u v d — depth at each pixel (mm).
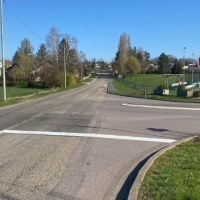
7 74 77875
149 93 37375
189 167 5922
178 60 117312
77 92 42125
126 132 10312
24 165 6297
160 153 7113
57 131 10242
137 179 5258
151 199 4359
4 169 6000
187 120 13391
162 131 10594
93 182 5383
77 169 6102
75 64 91188
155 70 139375
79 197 4695
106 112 16125
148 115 15086
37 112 15883
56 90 45781
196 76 49125
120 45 105750
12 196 4656
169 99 27375
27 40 105688
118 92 41750
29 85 61156
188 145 8039
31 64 71500
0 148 7746
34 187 5059
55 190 4949
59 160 6719
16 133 9789
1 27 21766
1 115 14477
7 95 30609
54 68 56688
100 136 9523
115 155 7258
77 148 7875
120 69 106750
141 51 151375
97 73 177375
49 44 81375
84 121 12703
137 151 7680
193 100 25844
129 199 4414
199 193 4434
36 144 8258
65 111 16453
